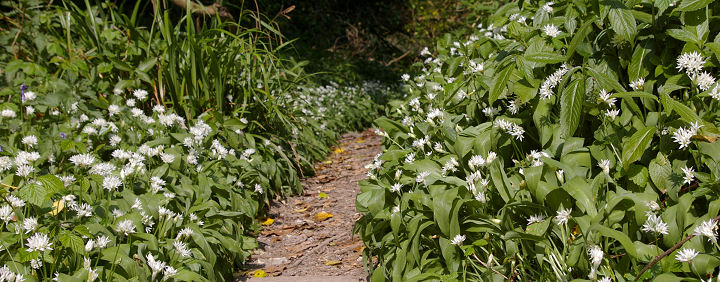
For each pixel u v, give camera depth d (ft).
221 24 18.69
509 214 8.11
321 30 52.34
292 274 11.34
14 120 14.16
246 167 14.67
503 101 10.38
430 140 11.39
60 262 8.55
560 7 10.25
